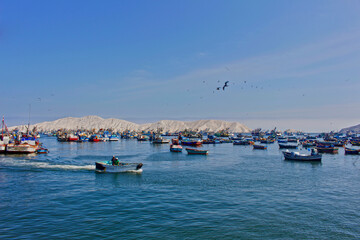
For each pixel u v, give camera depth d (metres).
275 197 31.28
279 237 20.77
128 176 44.06
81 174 45.50
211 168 53.88
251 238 20.45
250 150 108.88
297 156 67.88
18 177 42.53
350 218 24.80
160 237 20.27
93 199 29.98
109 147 122.38
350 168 55.28
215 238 20.30
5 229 21.47
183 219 23.89
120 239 19.84
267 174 46.78
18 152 74.94
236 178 42.66
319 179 42.44
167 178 42.41
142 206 27.45
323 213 25.98
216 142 166.50
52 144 144.75
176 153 90.00
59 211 25.78
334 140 165.12
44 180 40.31
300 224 23.23
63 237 20.11
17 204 27.95
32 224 22.52
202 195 31.84
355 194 33.00
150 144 150.50
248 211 26.22
